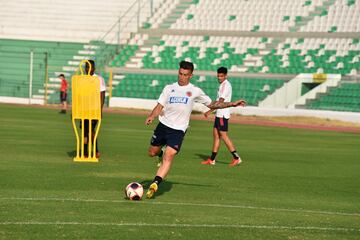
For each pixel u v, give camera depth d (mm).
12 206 19000
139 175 26688
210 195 22562
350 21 89312
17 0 103750
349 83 76125
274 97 78375
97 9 101250
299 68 85375
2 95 89688
